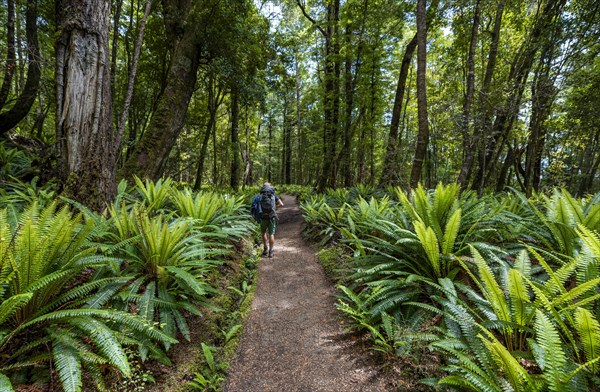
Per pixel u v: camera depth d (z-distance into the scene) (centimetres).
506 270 245
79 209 333
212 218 488
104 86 365
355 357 239
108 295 223
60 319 195
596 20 678
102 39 359
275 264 498
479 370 158
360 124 1422
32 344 172
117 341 184
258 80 1069
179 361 221
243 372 230
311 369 230
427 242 267
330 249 522
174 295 273
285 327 295
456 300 225
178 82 796
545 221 303
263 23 1166
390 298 263
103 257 229
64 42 345
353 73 1191
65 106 346
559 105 835
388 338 242
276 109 2645
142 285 277
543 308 195
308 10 1569
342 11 1063
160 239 265
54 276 181
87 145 352
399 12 978
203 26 804
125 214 299
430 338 207
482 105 746
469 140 758
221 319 291
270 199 530
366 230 469
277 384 216
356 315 286
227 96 1678
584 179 1561
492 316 208
